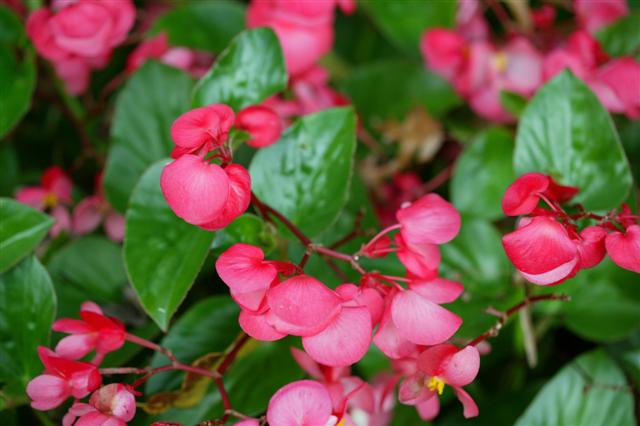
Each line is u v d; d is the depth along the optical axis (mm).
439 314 688
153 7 939
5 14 825
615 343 817
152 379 740
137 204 736
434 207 701
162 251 728
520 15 904
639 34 860
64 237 804
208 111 675
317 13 808
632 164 851
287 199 748
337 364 671
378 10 896
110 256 795
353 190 795
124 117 798
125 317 788
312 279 672
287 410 667
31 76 812
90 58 847
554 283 686
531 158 758
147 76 799
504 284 792
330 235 774
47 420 750
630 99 823
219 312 757
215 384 743
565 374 756
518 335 806
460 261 795
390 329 696
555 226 682
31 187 839
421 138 884
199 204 674
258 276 672
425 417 723
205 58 888
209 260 793
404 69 896
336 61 936
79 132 884
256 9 821
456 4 884
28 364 742
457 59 880
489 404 796
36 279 742
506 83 874
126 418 687
